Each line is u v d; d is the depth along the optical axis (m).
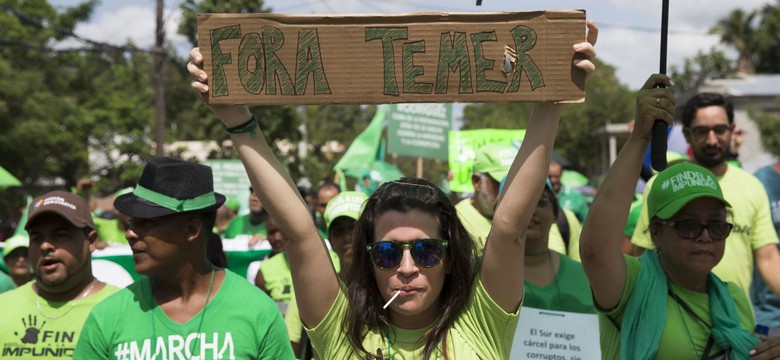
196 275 3.65
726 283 3.86
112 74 37.69
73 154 32.56
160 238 3.58
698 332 3.51
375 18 2.72
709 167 5.55
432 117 11.99
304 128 35.09
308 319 2.98
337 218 5.19
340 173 11.38
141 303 3.62
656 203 3.64
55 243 4.18
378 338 2.91
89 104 35.00
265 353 3.62
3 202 29.33
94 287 4.32
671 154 6.59
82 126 32.81
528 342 4.20
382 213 2.90
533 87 2.68
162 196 3.57
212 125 31.91
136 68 36.47
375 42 2.72
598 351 4.14
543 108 2.78
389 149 11.55
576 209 9.70
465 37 2.70
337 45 2.73
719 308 3.52
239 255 8.15
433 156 12.02
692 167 3.63
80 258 4.23
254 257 8.15
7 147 29.61
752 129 37.31
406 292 2.83
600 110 39.84
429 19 2.70
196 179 3.65
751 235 5.33
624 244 6.68
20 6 32.59
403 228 2.85
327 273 2.96
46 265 4.17
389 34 2.72
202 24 2.77
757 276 6.34
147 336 3.54
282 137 30.38
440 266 2.85
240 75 2.77
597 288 3.51
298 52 2.75
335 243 5.25
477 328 2.91
